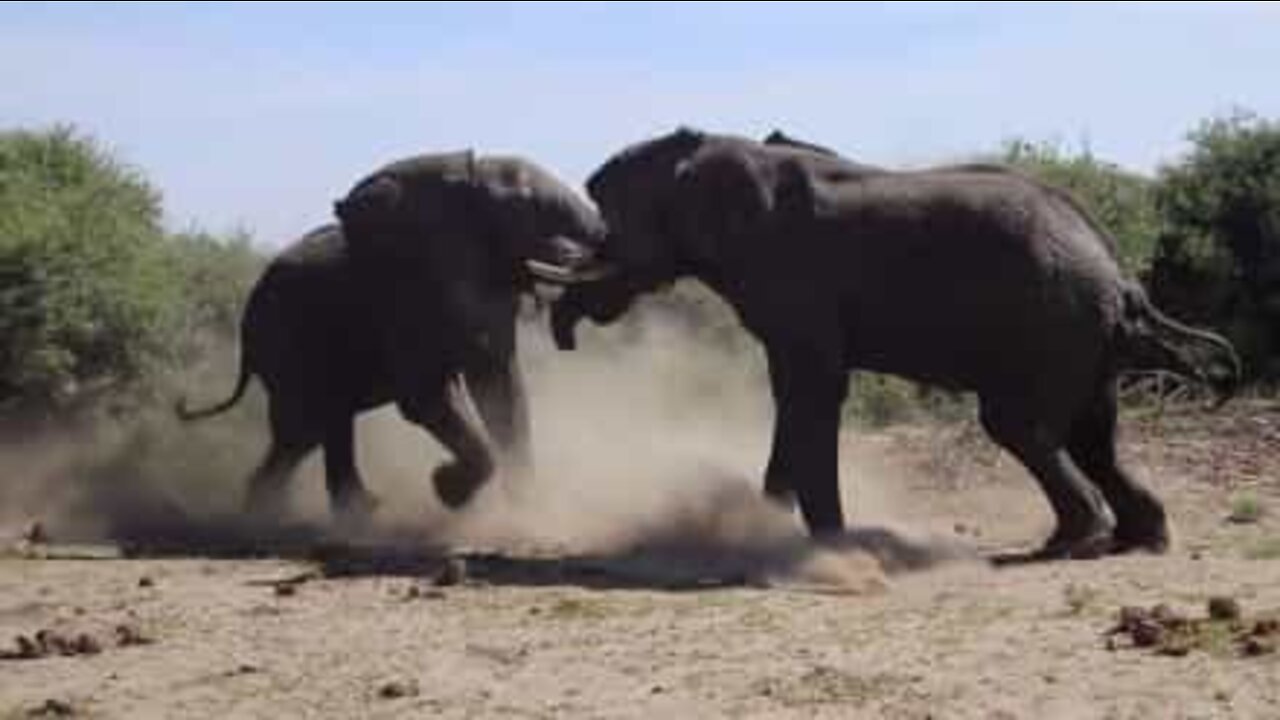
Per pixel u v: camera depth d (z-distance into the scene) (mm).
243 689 12039
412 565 16297
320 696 11781
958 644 12234
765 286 15992
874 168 16281
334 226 20031
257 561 17172
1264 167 28938
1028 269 15523
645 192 16578
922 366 16016
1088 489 15812
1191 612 12797
